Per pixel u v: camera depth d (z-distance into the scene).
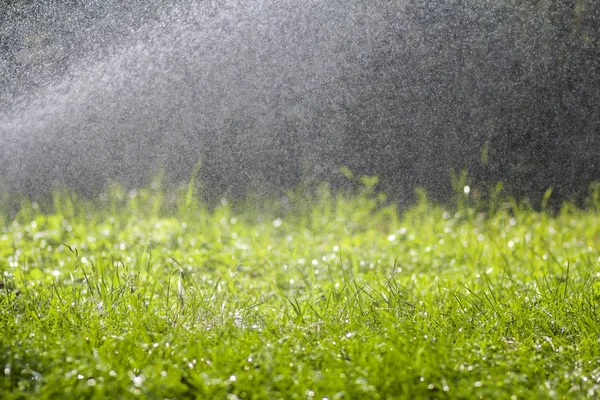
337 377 5.26
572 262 9.38
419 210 12.96
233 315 6.95
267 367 5.44
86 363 5.41
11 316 6.73
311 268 9.29
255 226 12.45
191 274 8.81
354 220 12.81
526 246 10.48
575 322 6.80
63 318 6.71
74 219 12.16
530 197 13.83
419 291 8.03
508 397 5.11
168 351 5.84
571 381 5.57
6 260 9.48
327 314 7.11
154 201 12.77
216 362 5.60
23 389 5.18
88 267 8.98
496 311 7.05
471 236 11.05
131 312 6.90
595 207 13.24
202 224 11.82
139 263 9.19
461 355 5.89
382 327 6.69
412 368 5.52
